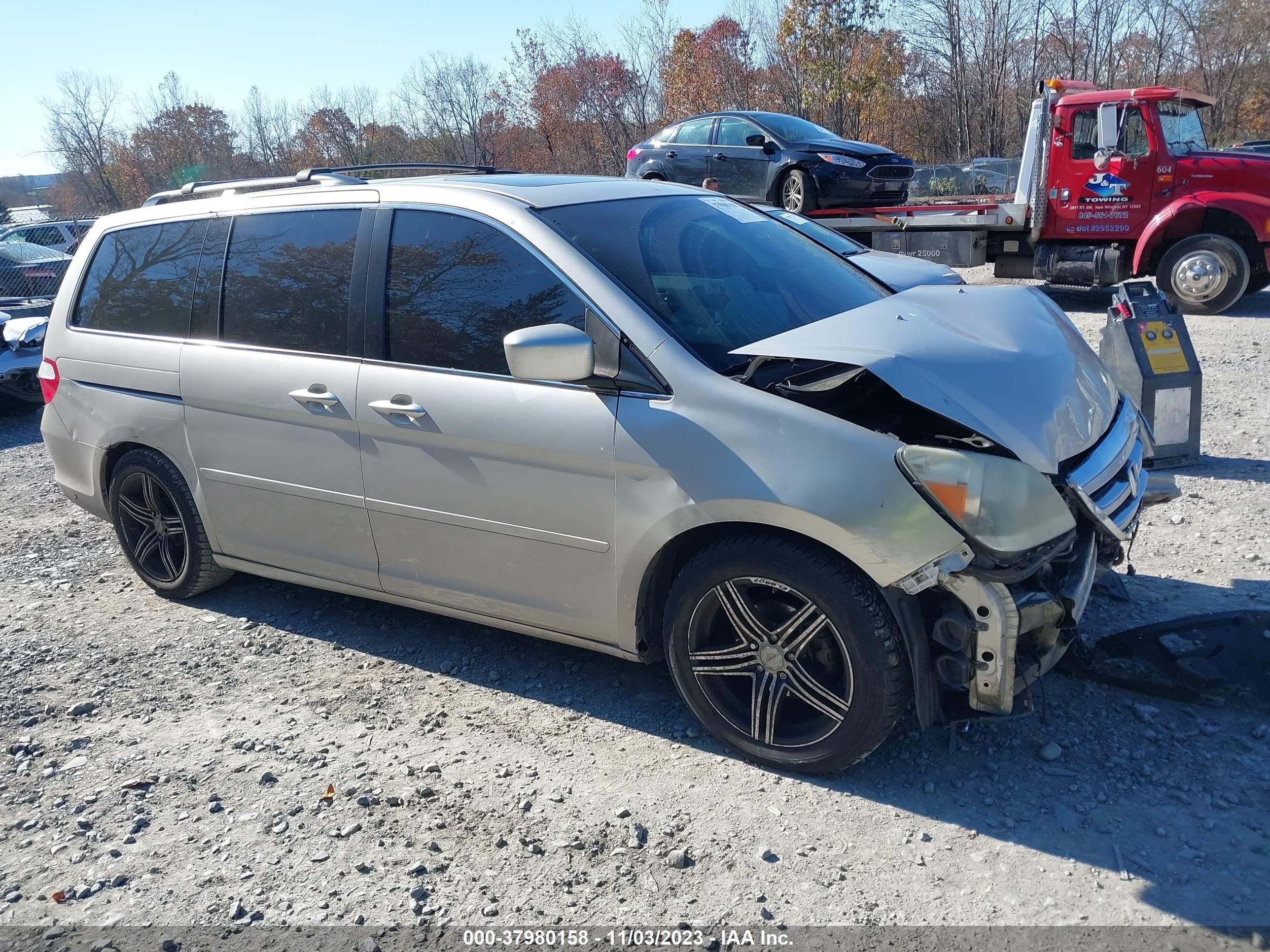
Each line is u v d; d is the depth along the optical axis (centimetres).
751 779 319
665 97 3803
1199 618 375
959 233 1216
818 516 284
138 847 306
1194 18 3525
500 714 370
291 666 420
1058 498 280
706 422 304
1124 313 587
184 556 479
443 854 293
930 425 317
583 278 334
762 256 393
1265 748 312
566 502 335
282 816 316
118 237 483
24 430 980
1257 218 1055
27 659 440
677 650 330
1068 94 1144
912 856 278
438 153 4253
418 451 366
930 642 293
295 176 451
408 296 372
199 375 428
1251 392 749
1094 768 310
